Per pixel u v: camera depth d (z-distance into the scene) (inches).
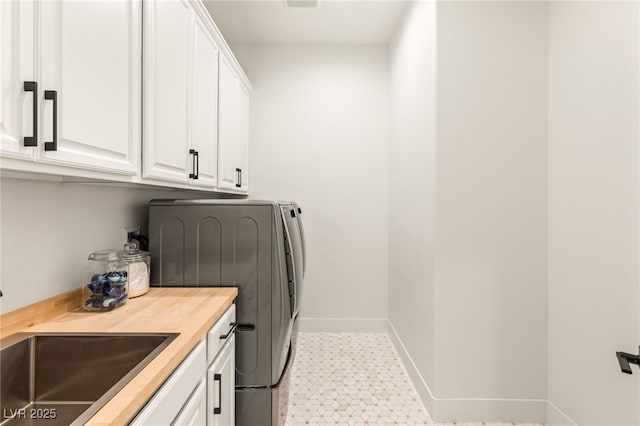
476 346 76.4
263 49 131.8
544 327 76.0
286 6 106.2
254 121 132.0
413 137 94.8
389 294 129.2
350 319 132.5
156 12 52.9
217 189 87.2
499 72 75.9
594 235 62.7
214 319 50.1
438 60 75.9
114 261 55.2
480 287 76.2
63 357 41.4
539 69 75.9
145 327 44.2
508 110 76.1
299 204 132.5
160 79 54.3
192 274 67.1
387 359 108.8
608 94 59.6
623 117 56.6
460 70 75.8
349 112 132.4
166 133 56.6
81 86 36.2
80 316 49.0
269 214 67.0
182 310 51.5
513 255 76.1
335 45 131.9
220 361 53.9
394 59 120.6
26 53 29.5
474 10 75.7
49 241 49.3
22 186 44.9
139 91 48.9
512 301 76.3
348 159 132.3
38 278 47.3
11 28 28.2
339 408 82.0
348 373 99.6
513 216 76.2
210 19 75.1
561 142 71.6
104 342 41.3
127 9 45.4
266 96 132.0
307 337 127.3
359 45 132.0
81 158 36.3
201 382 46.3
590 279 63.8
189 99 66.6
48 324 45.5
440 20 75.7
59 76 33.0
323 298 133.0
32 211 46.4
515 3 75.8
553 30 74.0
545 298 76.1
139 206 74.3
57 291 50.6
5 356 37.9
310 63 132.0
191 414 42.4
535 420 76.1
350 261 132.9
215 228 67.1
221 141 88.0
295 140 132.4
